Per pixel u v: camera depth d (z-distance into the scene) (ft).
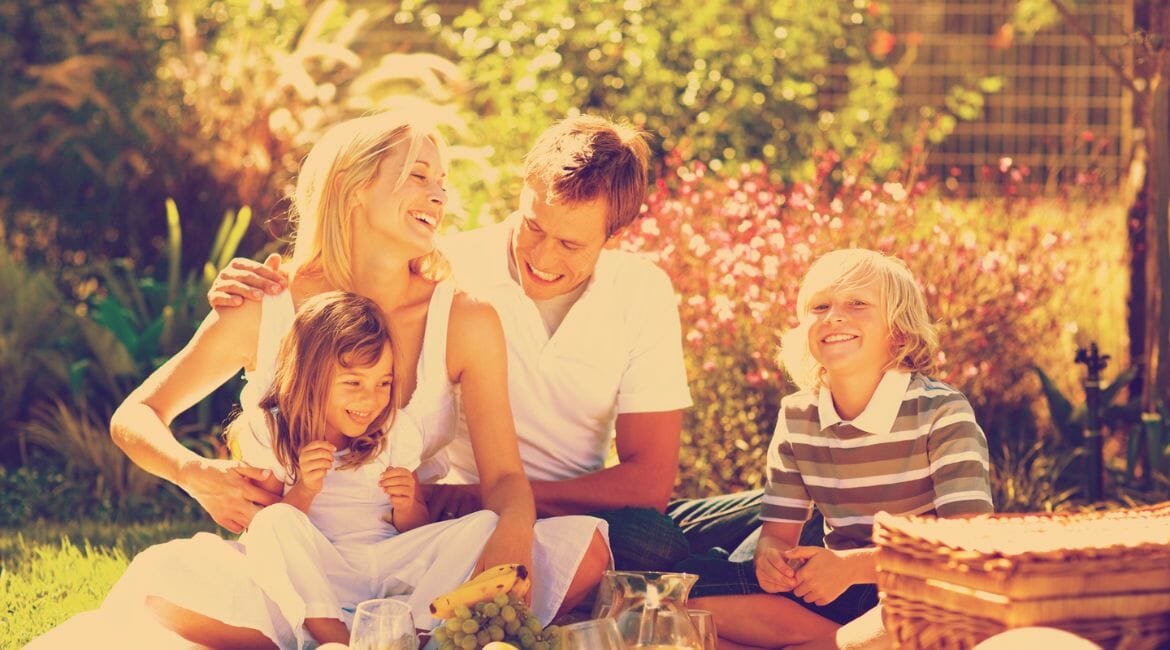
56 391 18.47
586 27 23.56
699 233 16.53
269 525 9.00
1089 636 7.03
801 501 10.22
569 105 23.04
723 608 9.87
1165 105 16.81
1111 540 7.29
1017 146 26.13
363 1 27.63
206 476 9.46
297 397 9.37
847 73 24.97
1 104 23.08
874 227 16.30
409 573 9.40
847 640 9.00
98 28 23.65
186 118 22.53
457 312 10.16
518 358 11.00
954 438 9.48
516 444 10.19
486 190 21.63
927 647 7.48
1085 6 23.02
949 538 7.44
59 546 13.75
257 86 22.74
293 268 10.30
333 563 9.37
